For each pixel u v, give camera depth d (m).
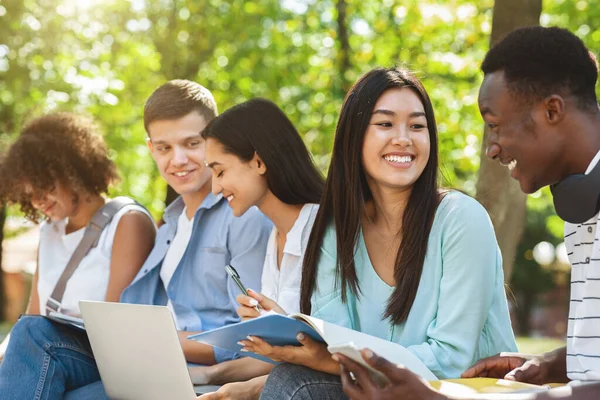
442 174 3.49
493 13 5.76
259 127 3.79
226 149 3.80
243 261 4.10
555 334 27.95
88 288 4.53
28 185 4.61
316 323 2.76
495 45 2.78
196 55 11.84
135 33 11.55
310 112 12.70
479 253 3.20
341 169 3.42
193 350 4.01
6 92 11.63
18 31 10.37
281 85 12.88
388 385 2.50
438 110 10.45
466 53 10.74
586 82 2.67
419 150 3.29
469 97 9.98
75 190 4.65
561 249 27.89
